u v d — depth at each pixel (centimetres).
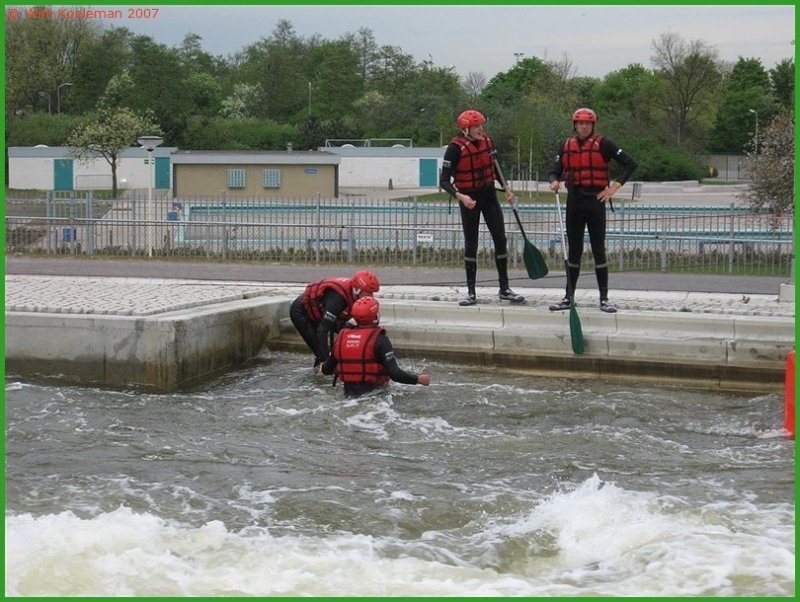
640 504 794
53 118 6944
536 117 5844
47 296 1430
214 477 889
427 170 6069
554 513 785
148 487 862
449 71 7956
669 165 6306
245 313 1370
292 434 1026
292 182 4984
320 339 1212
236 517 791
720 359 1243
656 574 667
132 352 1237
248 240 2166
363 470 909
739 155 7369
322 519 788
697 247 1977
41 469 909
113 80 7400
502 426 1052
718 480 872
